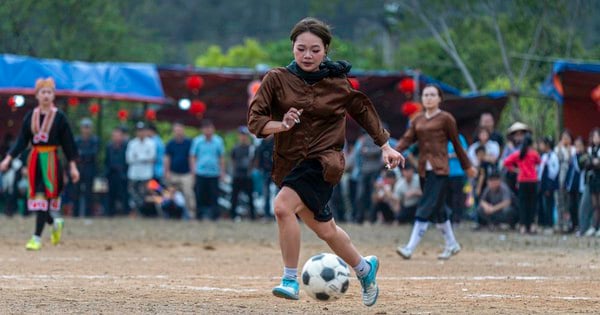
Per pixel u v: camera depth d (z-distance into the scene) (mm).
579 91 37688
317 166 12477
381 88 45219
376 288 13109
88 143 43500
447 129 23016
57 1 61031
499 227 35656
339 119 12648
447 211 23453
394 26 70812
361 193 40719
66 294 14930
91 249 26141
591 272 19969
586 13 59625
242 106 48188
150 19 125750
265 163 42219
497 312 13133
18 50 61094
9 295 14688
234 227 37625
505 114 52969
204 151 42500
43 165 24766
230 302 14039
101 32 63812
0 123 43969
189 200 43719
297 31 12547
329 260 12516
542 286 16891
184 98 46688
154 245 28156
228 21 132250
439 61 65750
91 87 43000
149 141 43469
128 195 44000
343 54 74375
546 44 59250
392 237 32312
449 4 65250
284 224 12383
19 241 28234
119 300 14156
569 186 34094
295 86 12523
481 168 35938
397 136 47062
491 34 64312
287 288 12453
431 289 16359
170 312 12789
